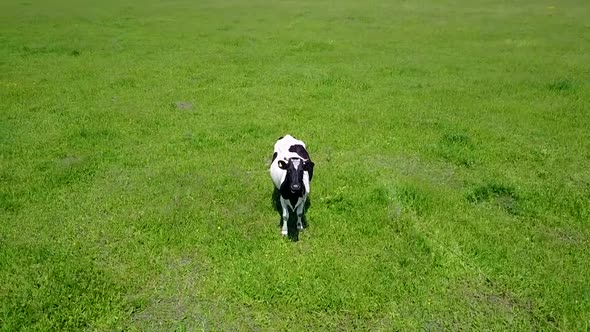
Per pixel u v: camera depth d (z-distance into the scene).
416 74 15.51
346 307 5.39
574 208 7.34
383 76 15.25
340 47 19.48
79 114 11.56
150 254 6.34
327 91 13.55
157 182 8.33
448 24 24.81
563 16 26.78
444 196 7.73
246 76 15.29
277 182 6.68
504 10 29.78
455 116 11.52
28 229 6.91
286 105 12.41
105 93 13.37
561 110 11.78
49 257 6.26
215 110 11.99
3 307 5.33
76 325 5.18
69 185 8.20
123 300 5.51
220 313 5.39
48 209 7.45
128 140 10.12
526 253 6.31
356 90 13.80
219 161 9.12
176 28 24.12
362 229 6.84
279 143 7.53
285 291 5.59
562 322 5.20
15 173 8.55
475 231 6.77
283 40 20.94
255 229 6.96
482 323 5.21
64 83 14.28
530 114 11.55
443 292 5.64
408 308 5.42
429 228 6.86
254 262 6.15
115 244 6.56
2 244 6.53
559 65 16.20
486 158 9.20
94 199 7.75
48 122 11.01
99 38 21.31
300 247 6.55
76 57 17.73
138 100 12.79
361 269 5.98
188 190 8.04
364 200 7.56
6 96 12.83
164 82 14.52
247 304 5.47
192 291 5.73
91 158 9.20
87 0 36.75
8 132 10.37
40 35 21.66
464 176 8.61
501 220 7.10
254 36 21.88
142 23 25.58
